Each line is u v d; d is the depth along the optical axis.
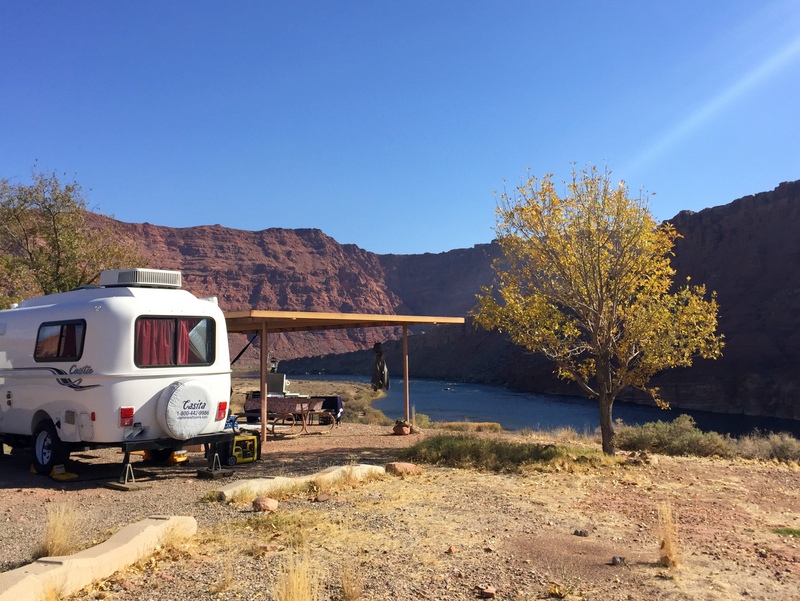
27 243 18.97
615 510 7.03
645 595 4.29
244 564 4.68
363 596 4.07
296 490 7.57
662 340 11.68
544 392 76.12
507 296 12.34
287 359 190.12
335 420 18.14
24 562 4.74
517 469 9.50
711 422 51.97
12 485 8.33
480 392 77.69
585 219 11.75
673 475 9.65
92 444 8.60
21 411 9.58
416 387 88.56
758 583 4.61
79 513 6.52
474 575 4.59
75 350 8.59
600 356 11.87
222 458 9.83
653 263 11.90
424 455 10.55
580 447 12.45
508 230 12.47
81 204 19.33
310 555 4.94
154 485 8.35
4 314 10.15
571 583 4.50
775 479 9.77
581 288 12.02
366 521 6.10
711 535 6.03
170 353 8.84
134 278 8.95
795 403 54.72
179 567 4.60
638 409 57.97
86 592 4.09
